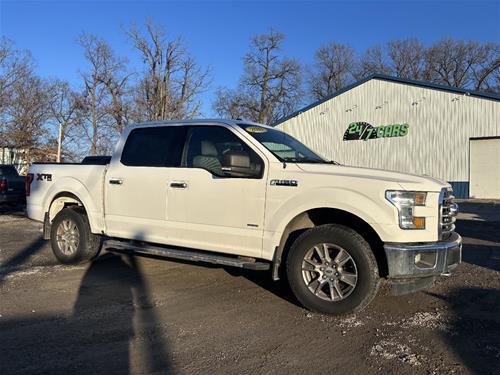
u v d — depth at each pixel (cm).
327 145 2894
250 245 514
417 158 2542
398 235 444
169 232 573
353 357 381
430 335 430
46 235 727
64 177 698
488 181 2336
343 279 466
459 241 492
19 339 412
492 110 2298
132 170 613
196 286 590
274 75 5691
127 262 725
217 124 565
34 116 3881
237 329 441
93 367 358
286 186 493
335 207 466
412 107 2556
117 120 4962
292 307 508
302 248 484
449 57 6019
